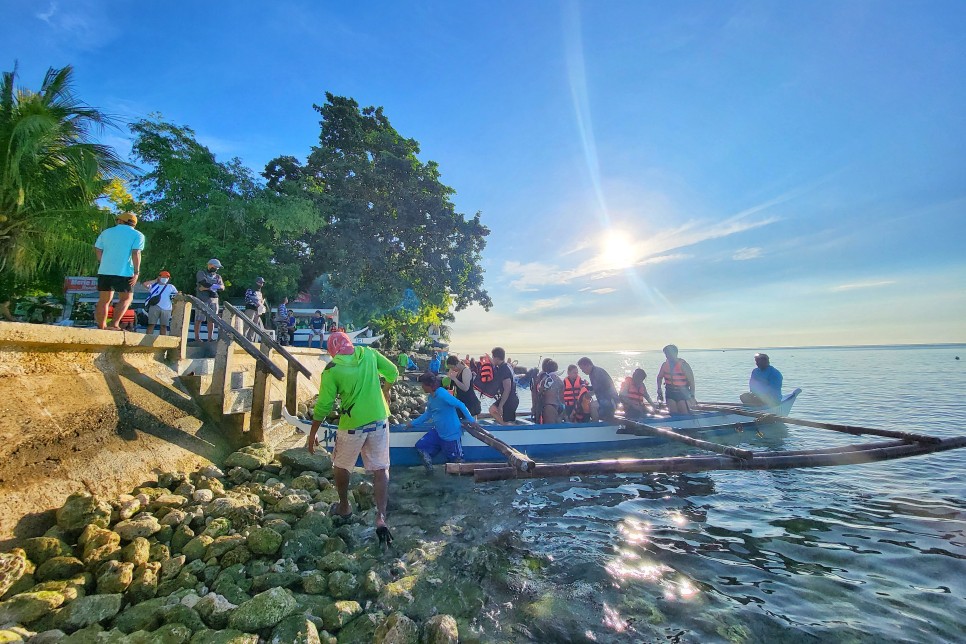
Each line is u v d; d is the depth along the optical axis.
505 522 4.64
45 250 13.33
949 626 2.85
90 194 13.89
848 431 7.26
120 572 3.03
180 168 19.81
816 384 22.64
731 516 4.82
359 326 28.59
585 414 8.76
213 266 9.71
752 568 3.65
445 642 2.62
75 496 3.59
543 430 7.54
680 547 4.05
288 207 21.33
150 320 8.88
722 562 3.75
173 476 4.68
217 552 3.48
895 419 11.33
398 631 2.64
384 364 4.53
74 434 4.16
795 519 4.72
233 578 3.24
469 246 31.70
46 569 2.98
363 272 28.31
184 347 6.69
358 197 27.81
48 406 4.12
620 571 3.58
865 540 4.19
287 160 29.30
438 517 4.76
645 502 5.29
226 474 5.39
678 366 9.55
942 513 4.85
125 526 3.50
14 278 14.20
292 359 8.08
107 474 4.15
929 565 3.69
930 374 29.73
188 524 3.84
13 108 12.64
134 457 4.57
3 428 3.58
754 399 10.14
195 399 6.23
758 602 3.14
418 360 30.22
